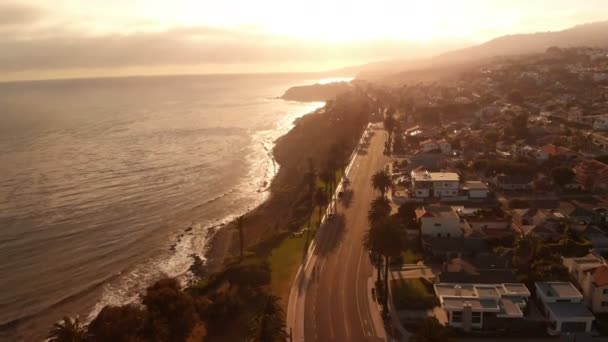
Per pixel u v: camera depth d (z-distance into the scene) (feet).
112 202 504.43
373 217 354.33
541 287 258.78
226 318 264.72
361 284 297.12
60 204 494.59
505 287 262.06
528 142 627.87
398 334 241.55
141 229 436.76
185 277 349.82
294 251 354.95
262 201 517.55
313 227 401.49
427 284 285.23
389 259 320.29
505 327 240.53
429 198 454.81
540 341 230.27
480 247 323.57
